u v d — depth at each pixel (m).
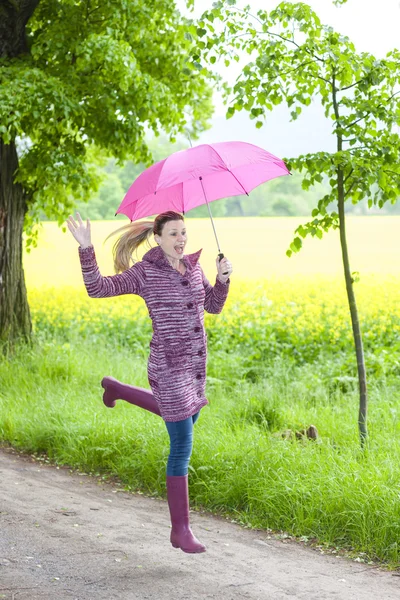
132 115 11.92
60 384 10.48
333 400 9.95
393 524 5.34
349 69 7.15
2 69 11.07
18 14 11.95
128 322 16.19
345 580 4.84
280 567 5.05
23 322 12.42
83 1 12.23
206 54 7.62
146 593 4.51
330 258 26.17
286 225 34.84
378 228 32.25
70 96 11.23
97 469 7.48
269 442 7.06
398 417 8.41
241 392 9.96
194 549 4.97
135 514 6.16
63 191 13.55
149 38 12.66
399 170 7.20
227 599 4.46
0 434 8.66
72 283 23.42
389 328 14.04
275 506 6.00
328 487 5.92
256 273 23.78
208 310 5.41
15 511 5.99
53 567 4.84
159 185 4.94
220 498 6.34
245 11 7.42
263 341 13.57
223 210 49.47
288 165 7.16
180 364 5.00
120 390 5.61
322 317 15.42
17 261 12.40
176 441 5.03
